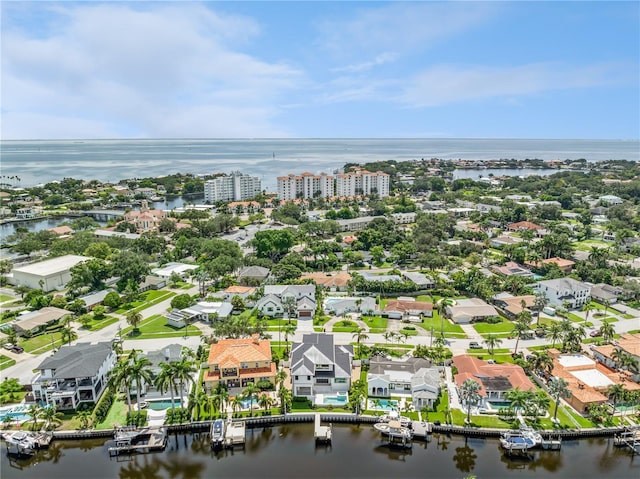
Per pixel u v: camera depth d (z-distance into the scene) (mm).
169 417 85375
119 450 78000
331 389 94125
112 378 84000
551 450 79500
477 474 74188
